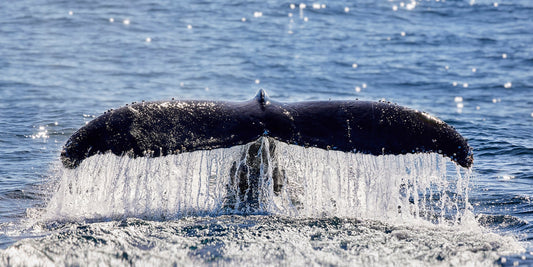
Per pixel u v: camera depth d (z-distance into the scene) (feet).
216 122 93.56
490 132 182.50
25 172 134.41
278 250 79.71
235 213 95.25
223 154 96.43
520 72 287.07
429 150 92.53
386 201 95.45
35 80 251.60
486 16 428.56
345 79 273.54
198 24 386.52
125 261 75.77
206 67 288.30
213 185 104.88
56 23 379.96
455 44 350.23
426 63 306.35
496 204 113.60
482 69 293.84
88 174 92.07
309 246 81.61
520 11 442.50
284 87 256.11
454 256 79.71
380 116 95.61
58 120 187.62
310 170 96.53
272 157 99.40
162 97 231.09
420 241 84.89
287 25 390.21
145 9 426.10
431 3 471.62
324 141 92.89
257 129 92.79
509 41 355.56
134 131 90.63
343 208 96.73
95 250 78.89
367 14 430.20
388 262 77.00
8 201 112.57
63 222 94.27
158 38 349.61
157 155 89.81
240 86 255.50
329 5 450.71
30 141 163.12
